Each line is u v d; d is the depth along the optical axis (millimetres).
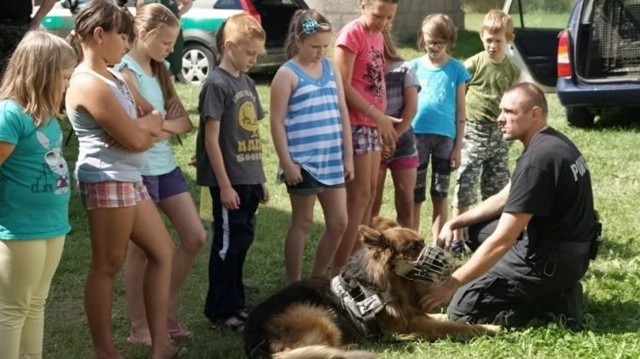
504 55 6445
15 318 3891
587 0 11016
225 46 4824
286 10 15258
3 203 3795
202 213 5090
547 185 4617
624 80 10820
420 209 7062
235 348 4715
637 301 5207
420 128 6258
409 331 4766
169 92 4738
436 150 6305
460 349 4605
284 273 6074
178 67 9000
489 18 6375
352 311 4688
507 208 4637
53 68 3736
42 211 3832
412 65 5988
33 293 3977
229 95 4785
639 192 8039
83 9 4047
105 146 4059
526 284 4840
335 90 5195
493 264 4691
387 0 5359
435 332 4785
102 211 4070
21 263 3818
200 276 5980
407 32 20109
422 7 20594
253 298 5605
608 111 12234
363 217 5629
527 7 12773
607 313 5031
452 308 5086
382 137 5527
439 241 5363
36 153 3783
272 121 5078
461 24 22578
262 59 14727
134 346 4805
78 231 6957
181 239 4789
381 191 6027
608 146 10164
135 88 4367
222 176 4742
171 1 8617
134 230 4250
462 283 4742
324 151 5086
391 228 4891
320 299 4684
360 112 5445
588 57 11016
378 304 4664
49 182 3832
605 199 7785
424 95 6273
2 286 3848
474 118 6426
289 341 4273
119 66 4473
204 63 14500
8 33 7387
